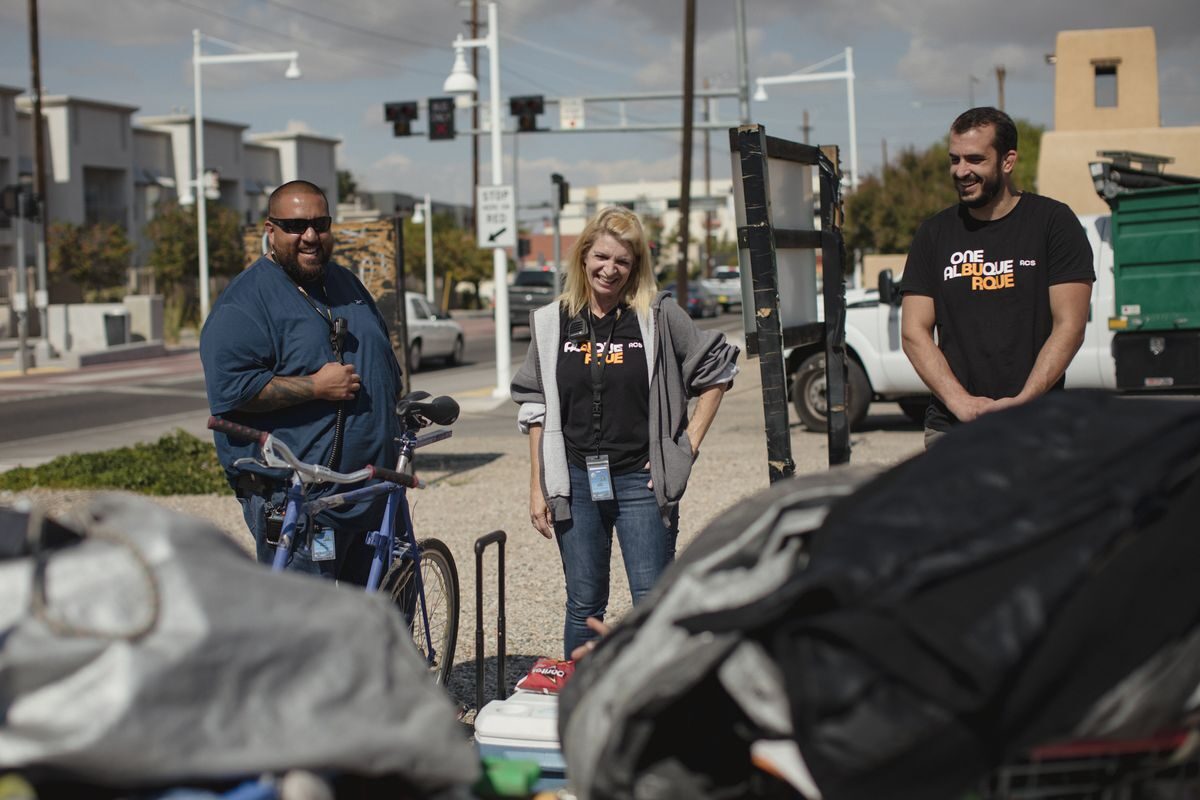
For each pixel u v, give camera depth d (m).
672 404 4.47
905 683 2.10
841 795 2.11
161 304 36.91
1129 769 2.28
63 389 23.92
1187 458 2.36
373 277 10.79
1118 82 23.19
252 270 4.49
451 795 2.57
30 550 2.29
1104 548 2.21
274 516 4.20
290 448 4.38
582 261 4.45
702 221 115.69
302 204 4.38
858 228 50.19
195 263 46.97
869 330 13.38
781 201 4.86
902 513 2.30
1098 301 12.27
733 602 2.42
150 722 2.13
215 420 3.82
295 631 2.36
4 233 51.81
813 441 12.93
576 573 4.55
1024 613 2.11
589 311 4.49
